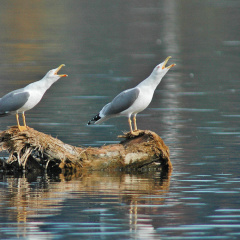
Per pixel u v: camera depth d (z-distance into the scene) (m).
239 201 11.66
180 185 13.02
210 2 69.00
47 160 15.19
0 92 27.17
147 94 14.73
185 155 15.94
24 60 37.62
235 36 48.66
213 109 23.42
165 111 23.16
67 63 36.88
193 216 10.79
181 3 68.69
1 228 10.23
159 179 13.73
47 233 10.00
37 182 13.66
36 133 14.78
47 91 27.75
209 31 51.19
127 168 15.22
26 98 14.44
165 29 52.19
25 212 11.05
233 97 26.23
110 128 19.52
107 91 27.67
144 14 60.88
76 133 18.61
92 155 15.09
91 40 46.50
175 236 9.87
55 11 60.88
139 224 10.40
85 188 12.95
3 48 42.06
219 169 14.38
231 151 16.31
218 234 9.93
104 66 35.94
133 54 40.78
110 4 67.94
